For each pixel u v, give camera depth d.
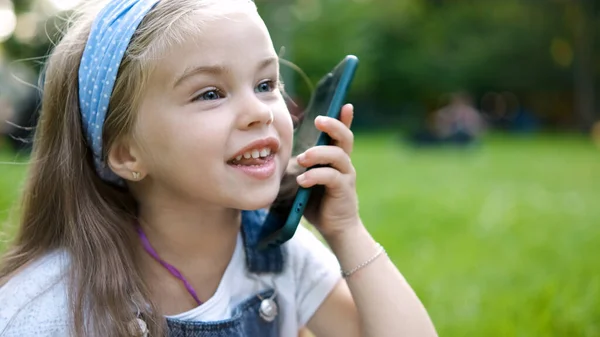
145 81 1.20
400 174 9.48
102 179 1.39
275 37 14.35
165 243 1.34
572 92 29.34
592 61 26.70
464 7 30.08
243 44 1.20
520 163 11.42
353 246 1.40
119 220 1.34
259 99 1.24
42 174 1.39
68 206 1.34
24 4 14.71
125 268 1.29
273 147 1.24
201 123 1.18
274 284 1.44
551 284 3.09
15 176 4.71
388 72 30.39
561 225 5.14
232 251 1.39
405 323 1.35
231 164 1.21
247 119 1.19
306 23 29.58
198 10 1.20
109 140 1.28
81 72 1.29
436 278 3.38
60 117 1.36
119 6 1.27
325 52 29.66
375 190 7.39
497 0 29.77
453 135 15.35
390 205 6.12
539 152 14.21
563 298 2.89
